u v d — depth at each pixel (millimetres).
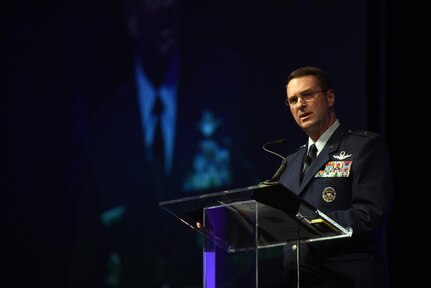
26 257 10484
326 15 9188
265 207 4195
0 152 10820
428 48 7703
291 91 5430
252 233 4223
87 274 10164
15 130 10867
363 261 4758
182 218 4695
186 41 10273
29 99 10898
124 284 9953
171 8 10414
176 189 9969
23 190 10680
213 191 9734
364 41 8828
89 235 10250
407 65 7793
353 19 8945
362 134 5156
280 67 9531
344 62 8945
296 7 9484
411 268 7500
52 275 10344
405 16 7848
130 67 10492
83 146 10531
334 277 4789
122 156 10312
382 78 7949
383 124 7887
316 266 4859
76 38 10820
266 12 9742
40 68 10922
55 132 10711
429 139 7602
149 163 10164
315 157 5340
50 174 10625
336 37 9070
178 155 10031
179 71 10234
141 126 10305
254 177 9477
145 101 10344
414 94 7730
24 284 10438
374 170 4906
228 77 9906
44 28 10992
